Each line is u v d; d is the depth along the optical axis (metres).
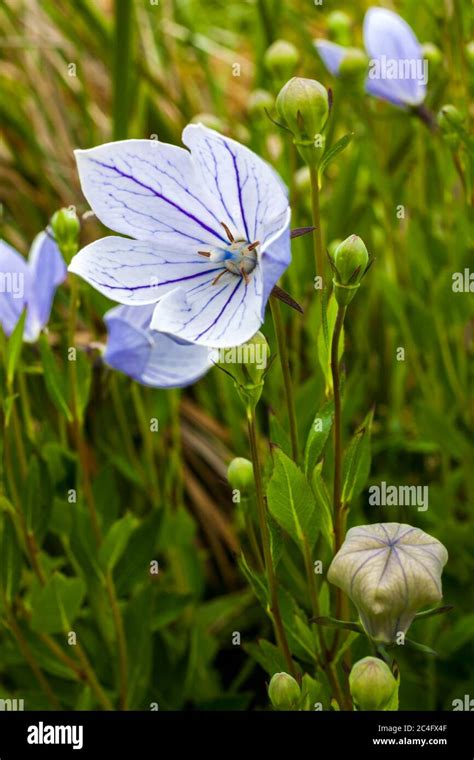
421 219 0.65
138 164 0.45
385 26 0.62
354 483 0.46
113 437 0.64
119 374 0.64
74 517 0.56
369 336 0.72
